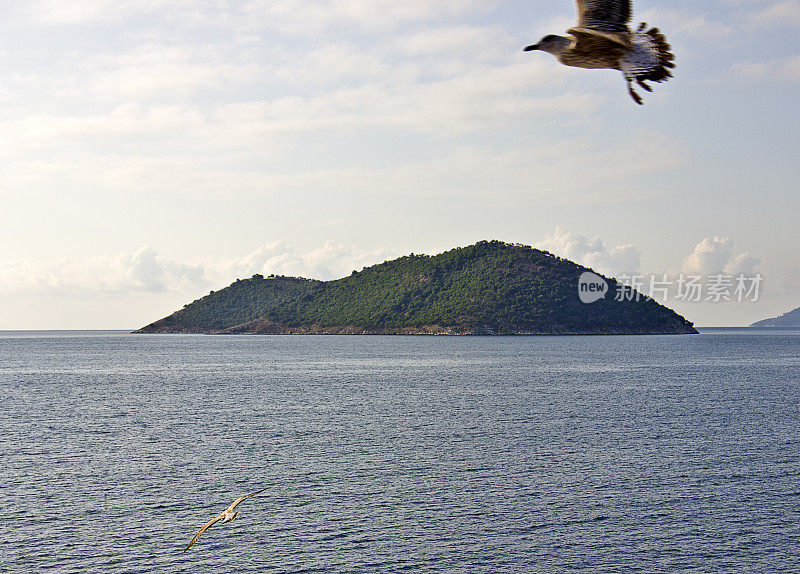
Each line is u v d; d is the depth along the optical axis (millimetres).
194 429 62000
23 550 31109
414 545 31969
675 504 37688
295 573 28984
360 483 41938
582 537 32969
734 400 82125
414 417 68812
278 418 68562
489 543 32219
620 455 49562
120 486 41375
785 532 33438
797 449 51625
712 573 29016
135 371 138250
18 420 68375
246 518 35500
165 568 29359
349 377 119750
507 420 66500
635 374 122500
